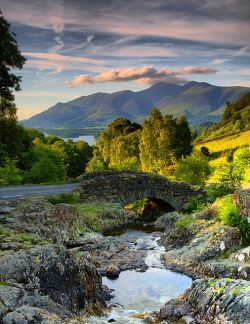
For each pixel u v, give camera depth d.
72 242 27.14
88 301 15.89
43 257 15.37
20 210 26.30
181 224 30.28
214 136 178.62
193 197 41.78
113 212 38.06
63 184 45.56
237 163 40.19
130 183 42.31
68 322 12.58
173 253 25.08
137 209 50.56
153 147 99.94
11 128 61.25
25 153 69.31
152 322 14.93
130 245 29.70
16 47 53.34
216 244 23.14
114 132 133.50
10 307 12.15
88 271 17.34
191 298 15.48
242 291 13.76
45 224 26.03
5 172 51.19
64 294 14.86
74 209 29.56
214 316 13.77
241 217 24.02
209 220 28.55
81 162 127.06
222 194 39.00
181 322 14.42
